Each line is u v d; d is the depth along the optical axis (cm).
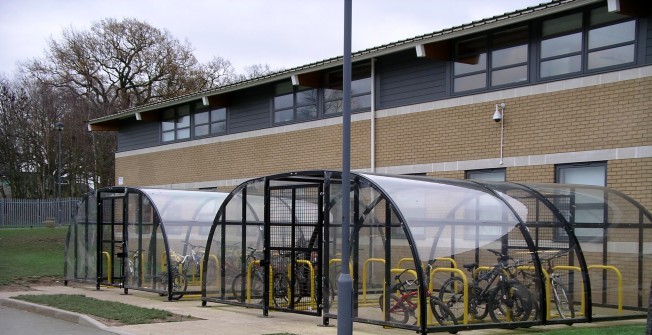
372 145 1783
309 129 1992
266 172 2138
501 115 1512
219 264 1430
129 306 1342
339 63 1841
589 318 1141
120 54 5359
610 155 1327
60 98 5369
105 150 5344
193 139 2461
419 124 1684
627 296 1238
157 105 2544
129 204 1702
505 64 1524
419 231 1062
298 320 1200
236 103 2281
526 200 1231
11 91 5406
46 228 3856
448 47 1630
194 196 1688
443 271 1109
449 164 1611
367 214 1103
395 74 1753
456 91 1616
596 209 1278
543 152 1438
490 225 1154
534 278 1099
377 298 1172
